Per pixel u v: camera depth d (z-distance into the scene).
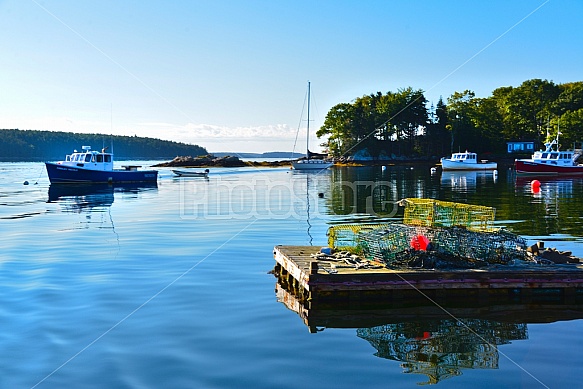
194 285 12.27
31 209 29.08
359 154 105.00
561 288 11.43
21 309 10.38
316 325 9.73
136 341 8.78
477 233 12.80
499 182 50.00
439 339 9.13
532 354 8.46
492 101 109.25
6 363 7.93
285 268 12.95
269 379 7.46
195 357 8.17
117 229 21.31
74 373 7.60
